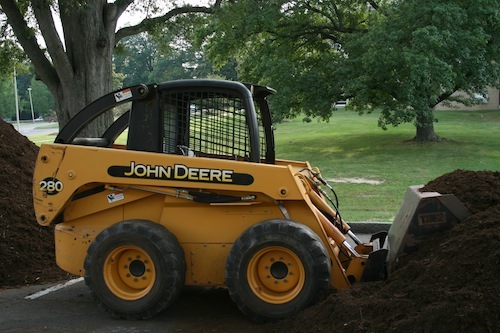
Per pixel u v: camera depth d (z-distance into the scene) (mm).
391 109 21781
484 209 5207
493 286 4129
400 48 20812
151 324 5219
